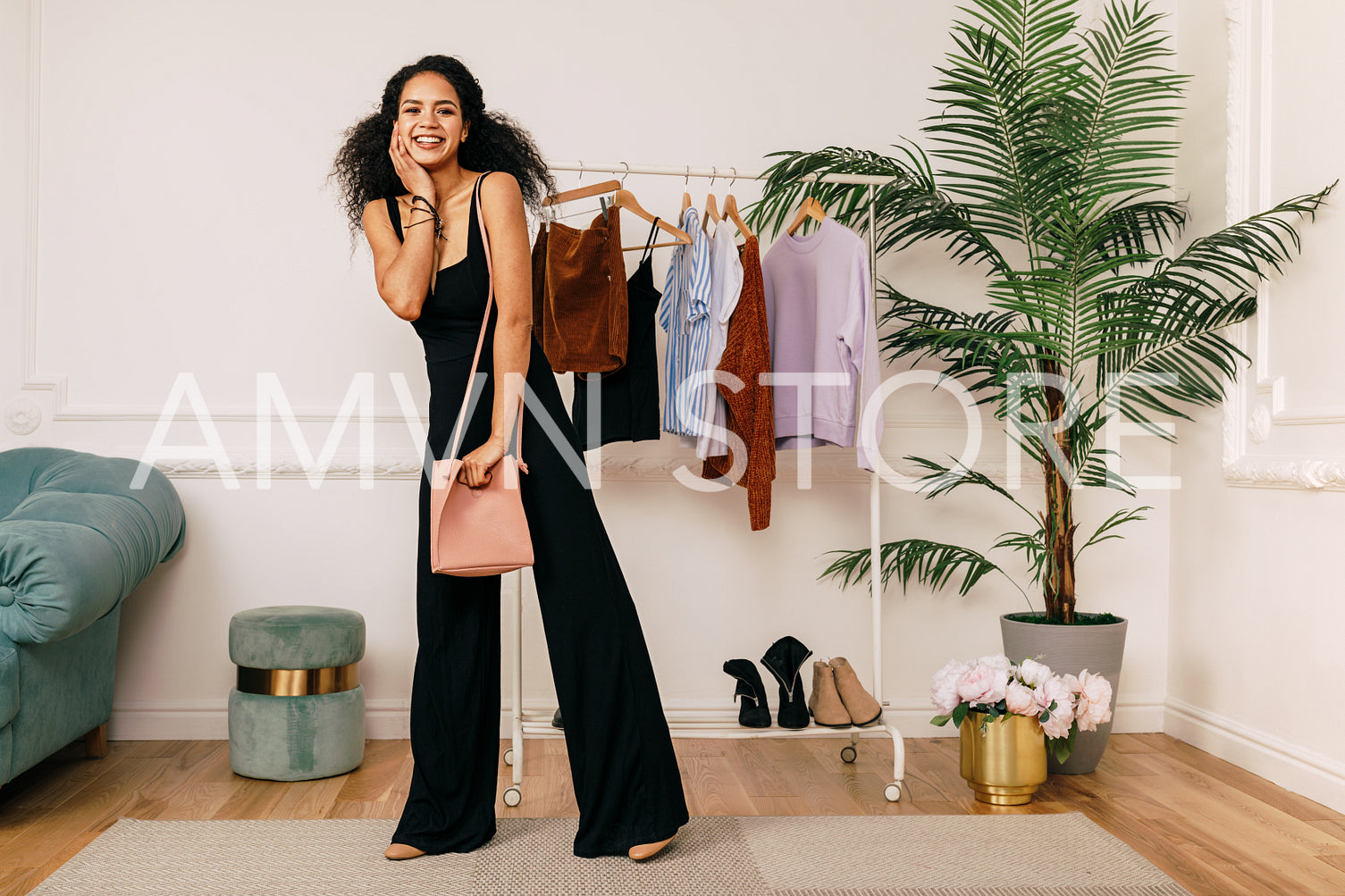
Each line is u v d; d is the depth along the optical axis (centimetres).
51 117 265
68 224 265
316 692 231
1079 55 274
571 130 278
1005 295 249
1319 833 197
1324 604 220
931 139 288
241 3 270
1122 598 287
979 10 290
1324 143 223
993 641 287
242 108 270
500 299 167
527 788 225
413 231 164
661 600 279
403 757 250
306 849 179
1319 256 224
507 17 277
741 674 244
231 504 268
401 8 274
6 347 262
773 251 246
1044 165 243
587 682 173
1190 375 258
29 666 199
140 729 264
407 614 271
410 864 171
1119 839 190
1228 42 259
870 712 228
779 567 282
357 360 271
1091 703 216
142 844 181
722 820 199
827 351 225
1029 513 256
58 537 195
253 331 269
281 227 270
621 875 167
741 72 284
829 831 193
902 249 287
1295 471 227
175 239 267
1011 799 213
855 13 288
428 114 163
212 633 267
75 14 266
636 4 281
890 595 285
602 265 229
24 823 197
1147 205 268
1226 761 253
